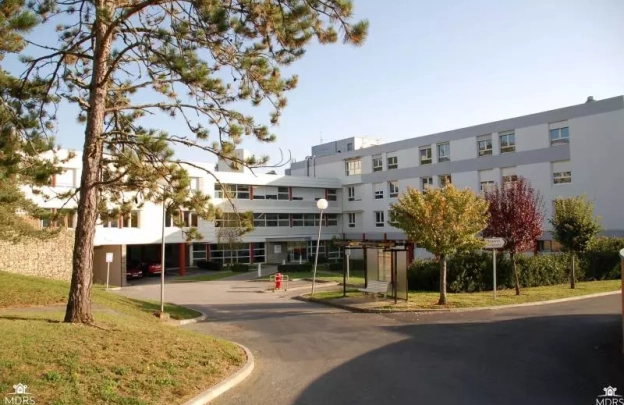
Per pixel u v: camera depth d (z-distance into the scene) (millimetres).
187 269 45188
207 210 10398
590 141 31266
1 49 9508
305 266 40156
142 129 12242
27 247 25688
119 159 10625
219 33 9969
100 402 6277
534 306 16984
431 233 16969
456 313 15812
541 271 23125
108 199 13203
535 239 19891
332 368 9227
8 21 8648
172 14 10680
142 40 10633
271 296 23781
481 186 38281
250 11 9969
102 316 11516
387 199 47500
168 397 6879
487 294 20094
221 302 21766
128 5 9945
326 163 55031
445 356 10000
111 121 11969
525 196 20203
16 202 17031
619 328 12297
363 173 50219
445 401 7156
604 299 18422
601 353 9805
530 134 34844
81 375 6945
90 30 11523
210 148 10758
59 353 7590
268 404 7113
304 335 12852
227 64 10750
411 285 22656
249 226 11266
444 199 17109
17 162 10102
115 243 34656
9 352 7277
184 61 9789
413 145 44344
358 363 9578
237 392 7676
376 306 17375
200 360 8664
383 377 8516
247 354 9891
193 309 19000
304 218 51281
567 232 21500
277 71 11125
